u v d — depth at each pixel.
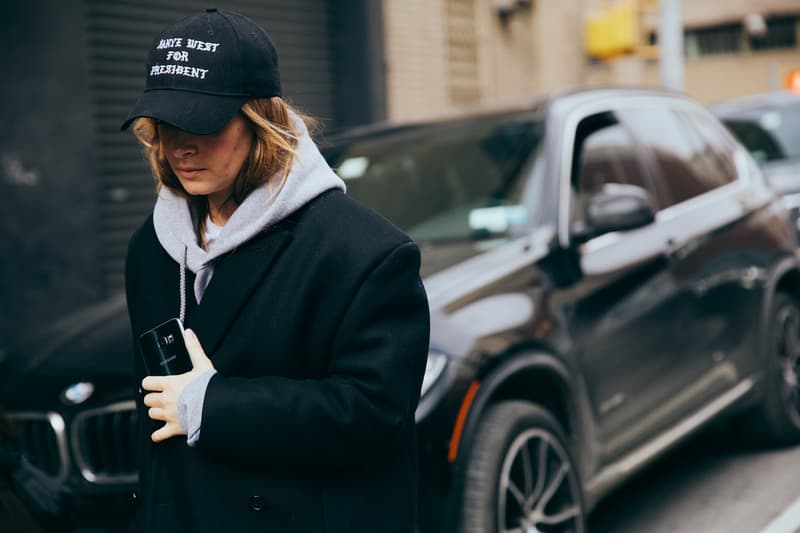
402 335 1.68
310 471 1.70
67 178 6.86
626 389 3.73
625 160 4.32
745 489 4.41
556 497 3.35
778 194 5.24
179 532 1.73
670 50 10.62
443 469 2.92
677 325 4.08
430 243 3.82
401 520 1.75
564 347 3.39
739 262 4.59
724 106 8.79
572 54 14.19
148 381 1.70
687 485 4.52
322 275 1.68
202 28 1.65
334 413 1.63
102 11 7.27
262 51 1.67
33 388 3.35
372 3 9.71
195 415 1.65
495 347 3.14
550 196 3.82
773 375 4.77
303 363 1.71
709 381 4.29
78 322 3.75
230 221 1.72
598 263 3.74
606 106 4.43
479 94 12.04
